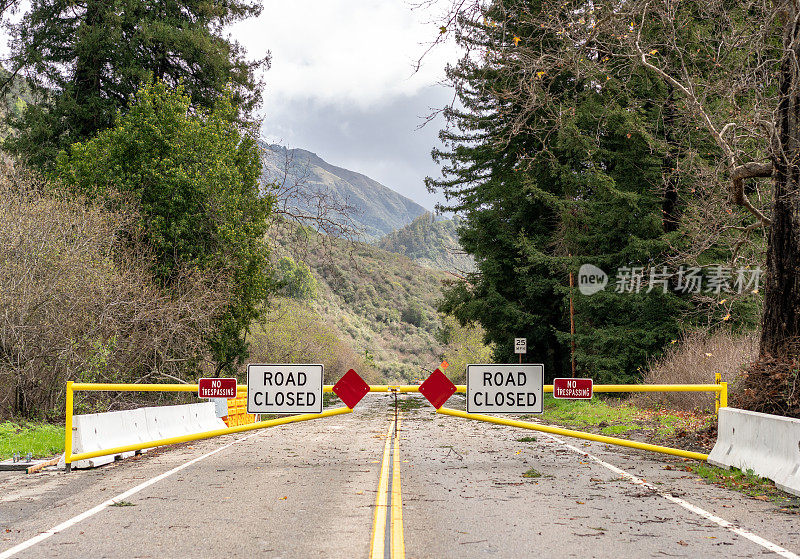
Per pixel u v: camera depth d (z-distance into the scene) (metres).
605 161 32.84
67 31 37.06
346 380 12.82
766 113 15.61
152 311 23.28
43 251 19.67
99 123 35.91
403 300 176.25
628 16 15.05
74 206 21.94
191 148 29.52
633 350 30.23
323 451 14.03
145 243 28.02
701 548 6.31
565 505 8.34
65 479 10.73
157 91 30.62
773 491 9.20
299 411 12.68
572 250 33.72
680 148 24.58
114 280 21.58
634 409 24.33
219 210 29.14
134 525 7.28
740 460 10.73
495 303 38.25
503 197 37.38
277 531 6.93
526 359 40.00
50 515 7.90
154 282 27.69
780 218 13.50
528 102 15.96
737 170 15.04
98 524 7.36
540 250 36.59
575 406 27.89
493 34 15.12
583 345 32.78
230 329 30.92
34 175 23.36
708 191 19.61
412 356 152.62
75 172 28.31
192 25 38.38
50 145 35.34
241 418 21.77
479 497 8.84
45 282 19.42
